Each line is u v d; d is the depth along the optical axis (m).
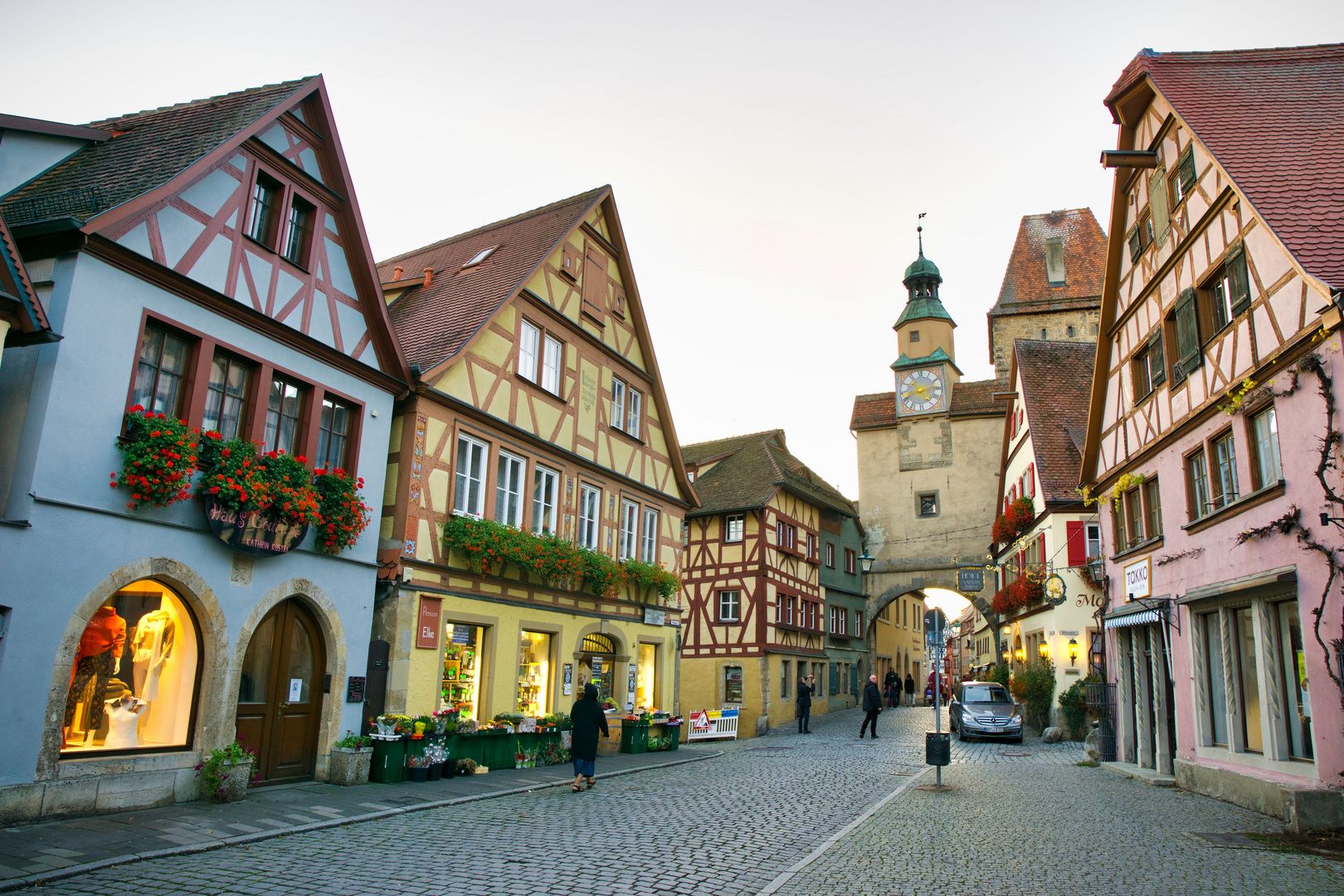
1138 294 15.48
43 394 8.18
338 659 11.45
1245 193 11.12
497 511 15.09
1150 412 15.01
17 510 7.98
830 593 35.12
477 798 10.66
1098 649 21.41
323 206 11.80
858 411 38.91
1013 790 12.55
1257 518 11.24
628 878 6.77
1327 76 13.56
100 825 7.94
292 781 10.84
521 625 15.19
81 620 8.32
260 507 9.89
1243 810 10.86
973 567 35.28
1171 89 13.77
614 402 19.06
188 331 9.65
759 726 26.98
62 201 9.32
